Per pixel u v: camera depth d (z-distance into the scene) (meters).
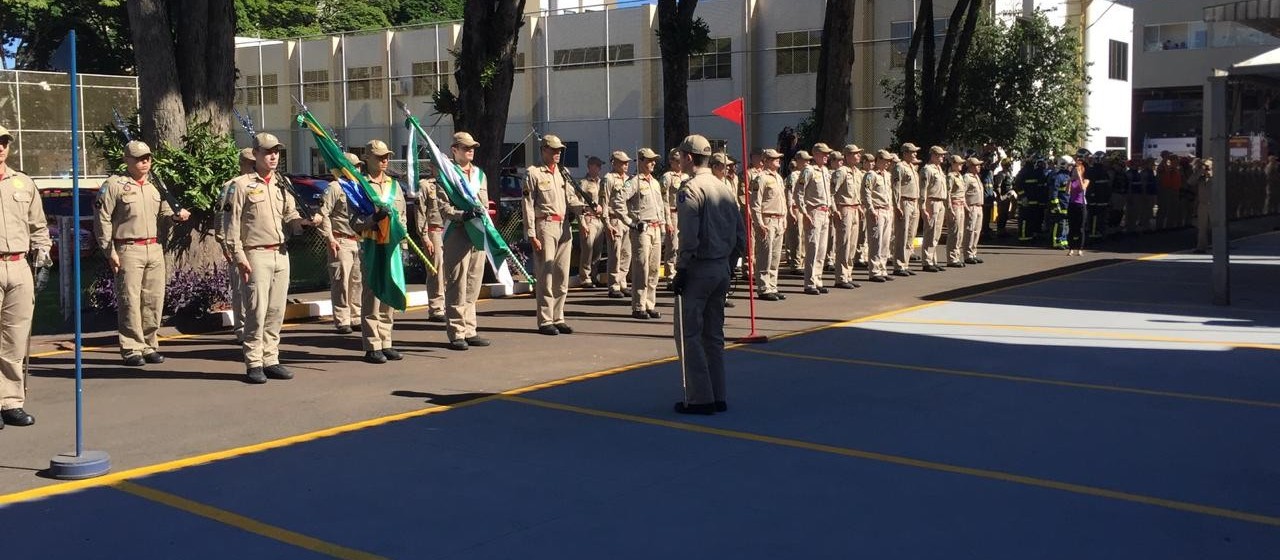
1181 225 28.83
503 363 10.63
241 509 6.13
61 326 13.80
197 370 10.37
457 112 17.52
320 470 6.90
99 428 8.06
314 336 12.41
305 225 10.41
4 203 8.07
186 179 13.41
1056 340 11.70
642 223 13.55
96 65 42.56
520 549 5.48
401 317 13.80
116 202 10.48
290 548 5.51
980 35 29.17
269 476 6.77
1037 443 7.46
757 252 15.27
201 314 13.06
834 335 12.12
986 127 29.03
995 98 28.95
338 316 12.55
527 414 8.43
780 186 15.29
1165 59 49.78
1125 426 7.93
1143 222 27.16
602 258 18.00
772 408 8.56
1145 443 7.45
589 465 6.98
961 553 5.37
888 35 33.84
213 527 5.84
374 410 8.59
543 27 40.62
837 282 16.81
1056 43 29.23
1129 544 5.49
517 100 41.66
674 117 19.02
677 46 18.84
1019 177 25.47
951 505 6.13
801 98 36.28
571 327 12.95
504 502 6.23
